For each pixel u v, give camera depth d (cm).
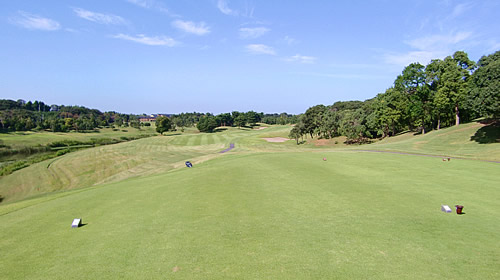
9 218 1477
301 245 912
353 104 13975
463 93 5025
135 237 1050
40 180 4266
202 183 1998
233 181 2014
